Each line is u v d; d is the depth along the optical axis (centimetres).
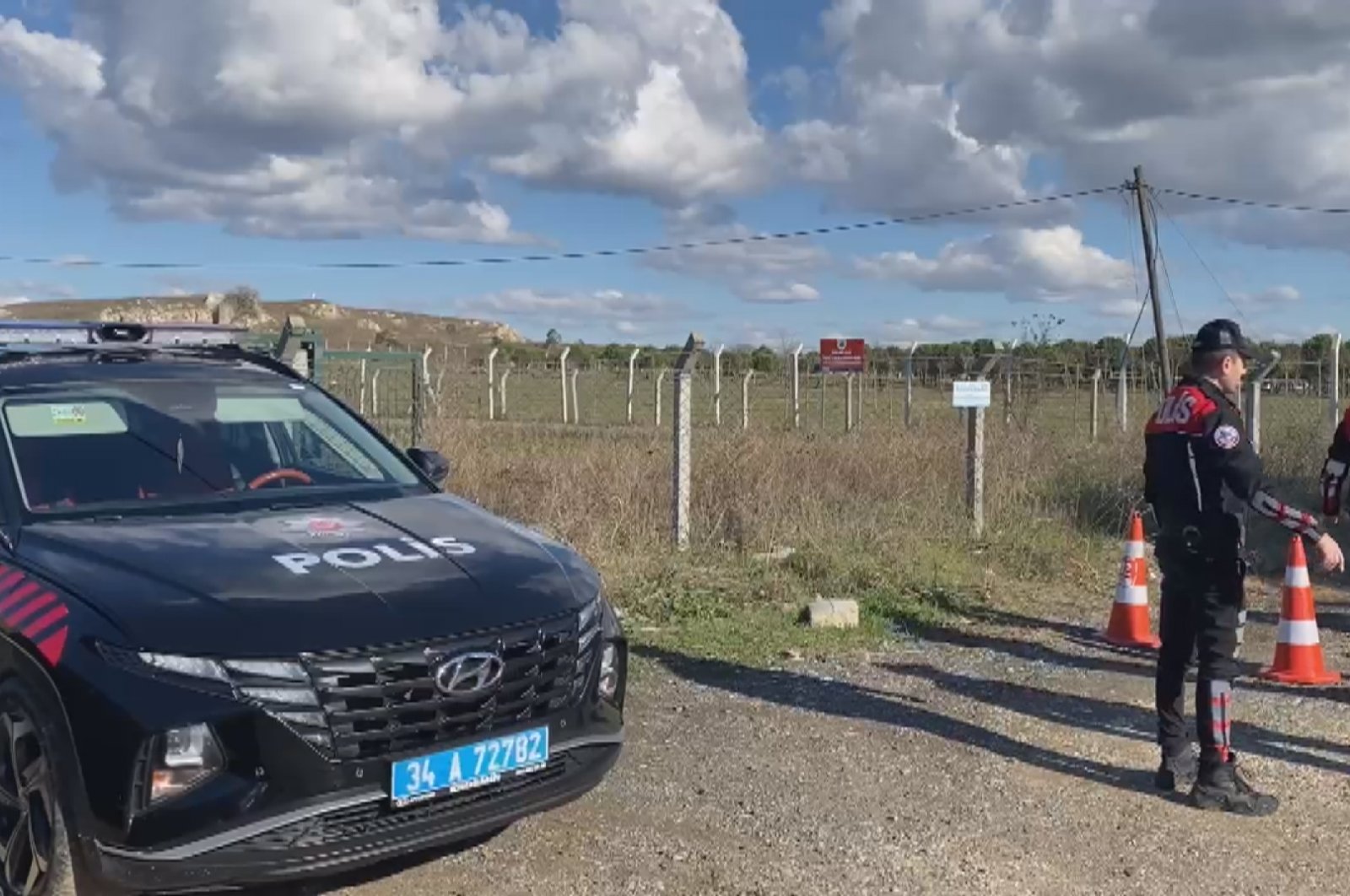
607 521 1038
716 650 765
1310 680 715
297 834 363
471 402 1450
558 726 418
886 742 605
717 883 443
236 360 591
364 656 372
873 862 464
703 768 561
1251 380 1466
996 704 674
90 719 355
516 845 471
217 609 373
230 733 356
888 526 1095
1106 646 811
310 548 423
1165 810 523
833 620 829
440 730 385
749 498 1112
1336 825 508
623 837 481
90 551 407
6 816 391
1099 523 1207
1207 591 523
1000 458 1312
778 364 1953
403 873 444
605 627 451
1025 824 504
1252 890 445
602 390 2503
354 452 549
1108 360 1825
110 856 353
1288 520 518
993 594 949
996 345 1856
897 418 1664
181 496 474
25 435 477
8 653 385
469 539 454
